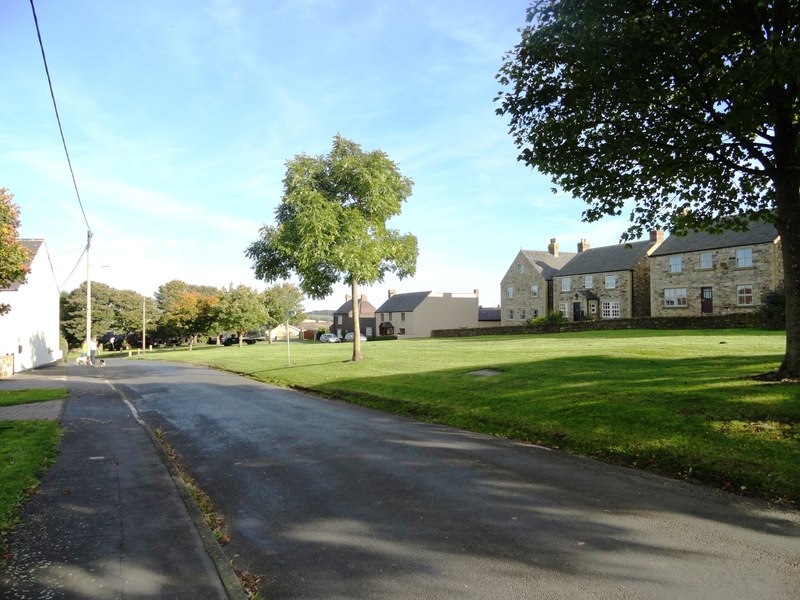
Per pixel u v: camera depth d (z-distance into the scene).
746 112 8.13
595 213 11.60
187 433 10.73
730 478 6.43
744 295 37.28
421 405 12.26
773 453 6.73
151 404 15.06
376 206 20.09
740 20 8.23
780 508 5.59
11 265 17.72
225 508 6.14
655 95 9.45
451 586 4.12
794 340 9.90
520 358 19.28
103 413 13.34
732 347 18.25
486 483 6.67
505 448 8.46
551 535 5.03
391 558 4.65
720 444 7.27
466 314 72.44
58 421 11.95
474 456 7.99
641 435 8.09
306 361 25.81
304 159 19.88
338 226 18.94
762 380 10.09
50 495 6.50
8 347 28.52
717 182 11.11
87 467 7.85
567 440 8.59
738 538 4.87
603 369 14.52
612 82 9.41
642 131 9.97
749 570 4.25
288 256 20.34
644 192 11.33
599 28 8.45
